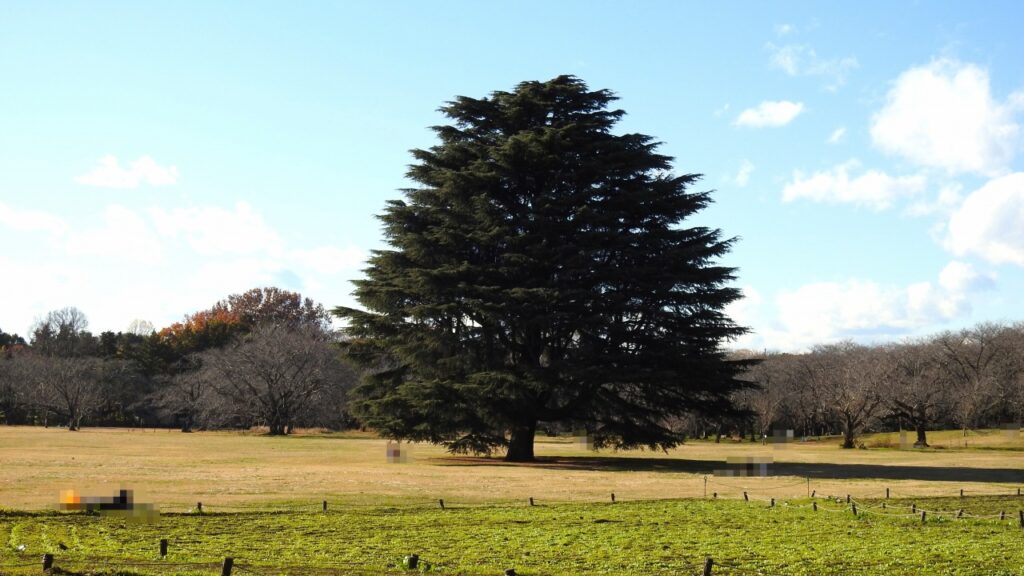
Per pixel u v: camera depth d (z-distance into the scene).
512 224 46.88
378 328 47.62
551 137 45.34
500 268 45.75
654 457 53.25
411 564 17.00
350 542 20.41
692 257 45.97
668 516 25.84
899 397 81.81
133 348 122.88
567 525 23.73
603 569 17.70
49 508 24.17
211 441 67.12
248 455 49.22
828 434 108.00
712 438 95.88
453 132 49.19
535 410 47.81
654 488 33.97
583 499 30.00
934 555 19.66
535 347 48.72
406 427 45.94
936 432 98.00
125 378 107.50
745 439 94.19
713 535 22.33
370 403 46.22
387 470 39.94
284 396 92.25
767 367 100.81
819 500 30.09
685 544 20.86
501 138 48.78
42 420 108.19
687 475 40.06
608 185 47.31
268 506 26.00
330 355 96.12
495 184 47.22
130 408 105.50
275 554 18.52
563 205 45.78
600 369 43.28
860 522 25.00
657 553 19.61
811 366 100.62
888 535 22.61
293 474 36.66
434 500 28.62
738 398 85.69
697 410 47.69
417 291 45.59
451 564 17.84
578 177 46.41
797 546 20.73
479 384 43.31
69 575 15.08
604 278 45.88
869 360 93.19
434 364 46.69
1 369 103.50
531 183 48.09
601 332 46.22
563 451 61.09
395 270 47.56
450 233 45.59
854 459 55.28
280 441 69.50
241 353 93.50
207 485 31.20
